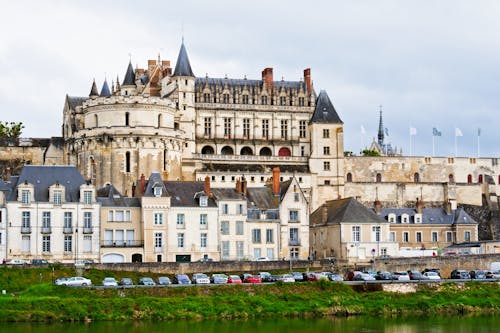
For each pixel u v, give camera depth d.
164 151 177.88
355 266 132.00
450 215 172.75
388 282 120.56
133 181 173.88
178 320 106.19
